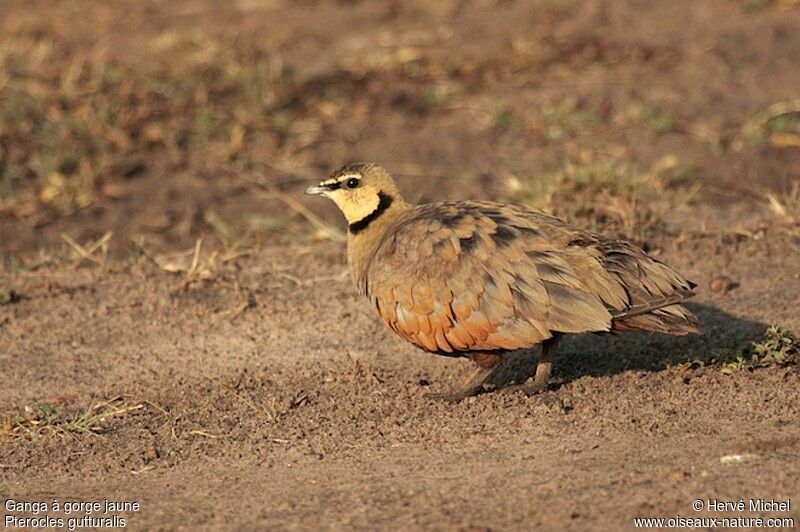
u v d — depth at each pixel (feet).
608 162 61.52
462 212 39.27
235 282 51.37
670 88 73.87
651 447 35.47
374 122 72.08
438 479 34.45
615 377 40.55
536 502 32.27
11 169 66.44
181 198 64.08
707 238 52.60
